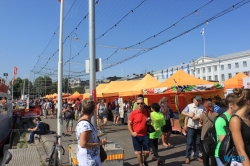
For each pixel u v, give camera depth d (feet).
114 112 58.08
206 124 20.38
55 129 56.75
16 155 27.25
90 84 20.43
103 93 61.46
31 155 27.25
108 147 19.75
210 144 12.19
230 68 194.80
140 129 20.03
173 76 42.50
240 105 9.70
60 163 21.50
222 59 199.52
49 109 94.58
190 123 22.75
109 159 18.72
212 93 41.24
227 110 12.10
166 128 30.19
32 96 230.48
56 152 21.44
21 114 72.02
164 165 22.49
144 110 20.56
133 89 54.13
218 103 25.03
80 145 12.01
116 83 66.59
